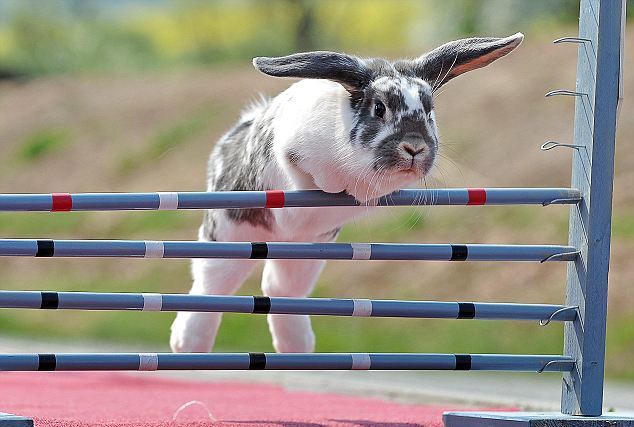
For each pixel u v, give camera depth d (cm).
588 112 866
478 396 1302
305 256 850
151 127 3177
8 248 801
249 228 975
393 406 1198
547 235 2061
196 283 1030
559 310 870
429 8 3803
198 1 4734
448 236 2150
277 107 938
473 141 2434
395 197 856
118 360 813
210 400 1217
